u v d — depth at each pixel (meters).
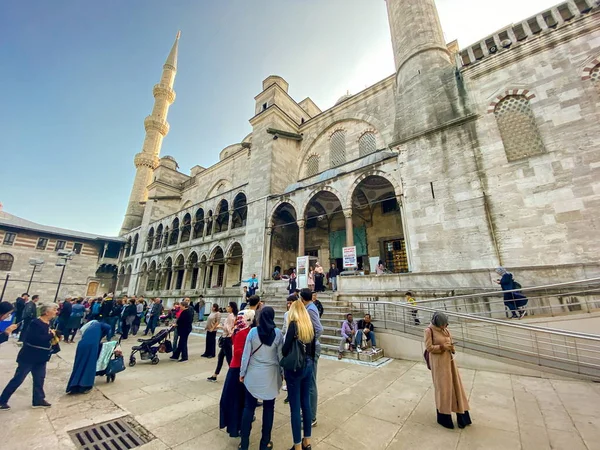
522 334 7.78
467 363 7.77
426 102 15.08
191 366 8.07
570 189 10.13
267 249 20.55
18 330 13.90
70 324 12.21
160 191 39.84
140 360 9.00
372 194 20.16
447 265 11.91
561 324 7.45
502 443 3.62
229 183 33.12
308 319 3.88
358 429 4.08
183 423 4.34
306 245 24.58
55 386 6.16
